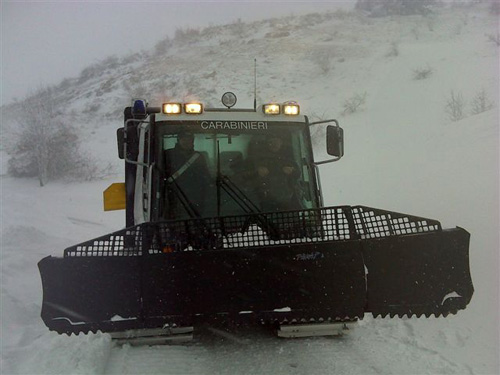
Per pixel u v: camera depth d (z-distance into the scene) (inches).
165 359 165.0
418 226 158.4
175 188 194.1
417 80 841.5
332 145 212.2
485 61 832.9
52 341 181.2
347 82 969.5
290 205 199.3
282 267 154.6
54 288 151.3
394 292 154.3
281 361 166.2
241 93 1042.7
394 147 519.8
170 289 152.9
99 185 741.3
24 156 851.4
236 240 159.5
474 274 221.0
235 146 201.9
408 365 159.6
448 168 360.8
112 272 152.6
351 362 163.9
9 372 156.9
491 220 260.5
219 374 156.1
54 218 464.8
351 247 155.4
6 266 273.9
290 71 1128.2
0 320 206.7
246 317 153.3
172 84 1204.5
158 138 197.9
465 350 169.9
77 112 1163.9
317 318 154.6
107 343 172.6
